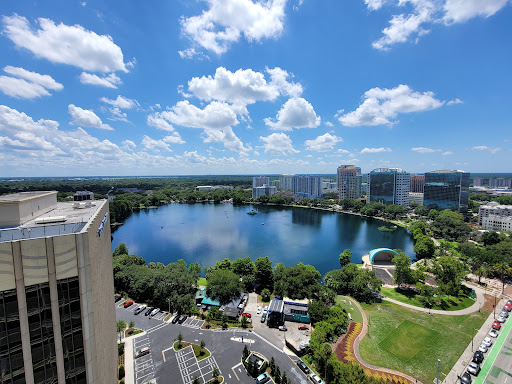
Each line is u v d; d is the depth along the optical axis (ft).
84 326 99.40
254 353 214.28
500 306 291.58
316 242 636.89
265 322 261.03
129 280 316.60
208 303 291.38
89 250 99.19
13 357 88.99
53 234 98.37
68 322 97.25
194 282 319.06
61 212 153.17
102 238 136.67
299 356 211.82
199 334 241.35
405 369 196.44
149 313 276.82
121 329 231.09
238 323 258.98
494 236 531.09
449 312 278.46
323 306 255.50
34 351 92.17
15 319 88.38
